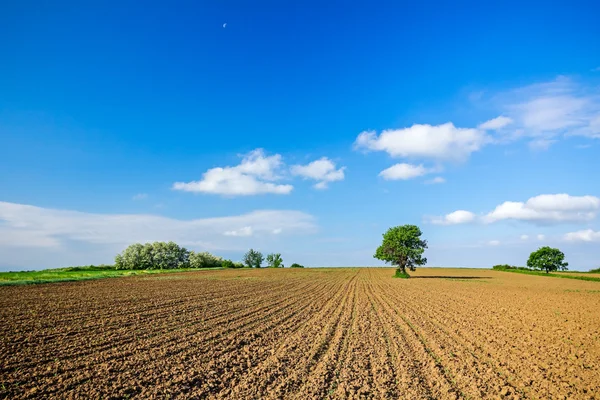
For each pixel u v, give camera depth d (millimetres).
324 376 11742
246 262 106688
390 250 67375
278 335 17375
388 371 12391
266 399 9898
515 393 10602
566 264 89875
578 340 17438
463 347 15695
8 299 26391
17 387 10359
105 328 17734
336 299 32375
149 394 10086
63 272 57344
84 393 10016
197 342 15594
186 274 63156
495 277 73250
